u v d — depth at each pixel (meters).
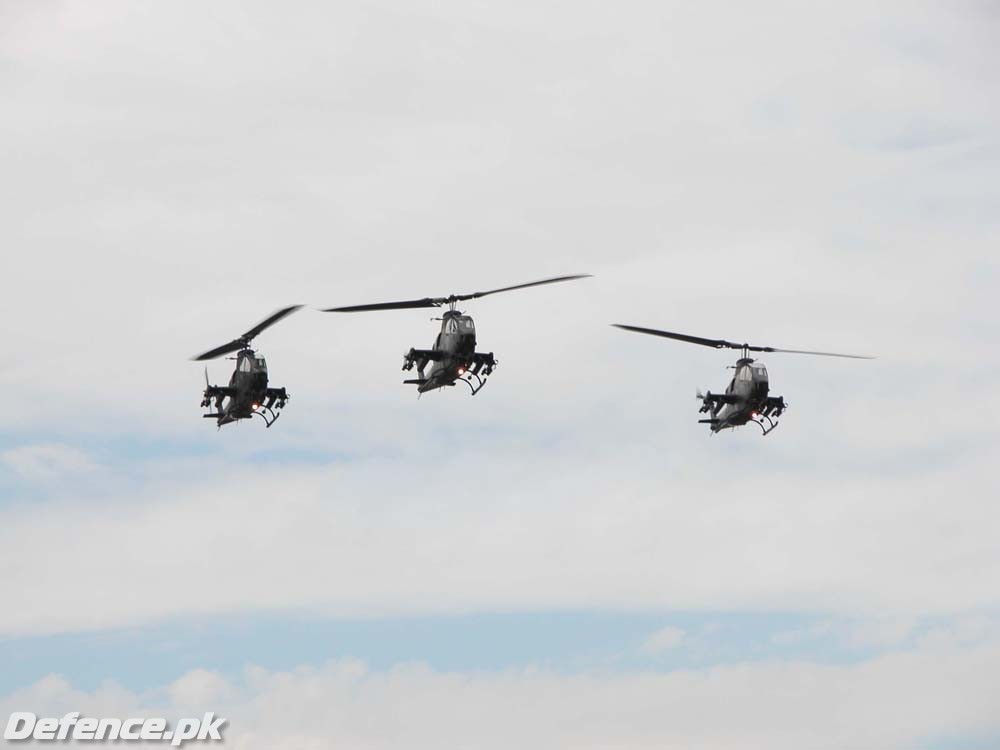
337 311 165.62
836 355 190.75
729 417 187.75
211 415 183.00
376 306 164.50
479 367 165.25
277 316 172.50
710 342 187.00
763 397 183.12
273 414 178.25
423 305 165.75
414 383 172.50
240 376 177.25
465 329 163.00
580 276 159.50
